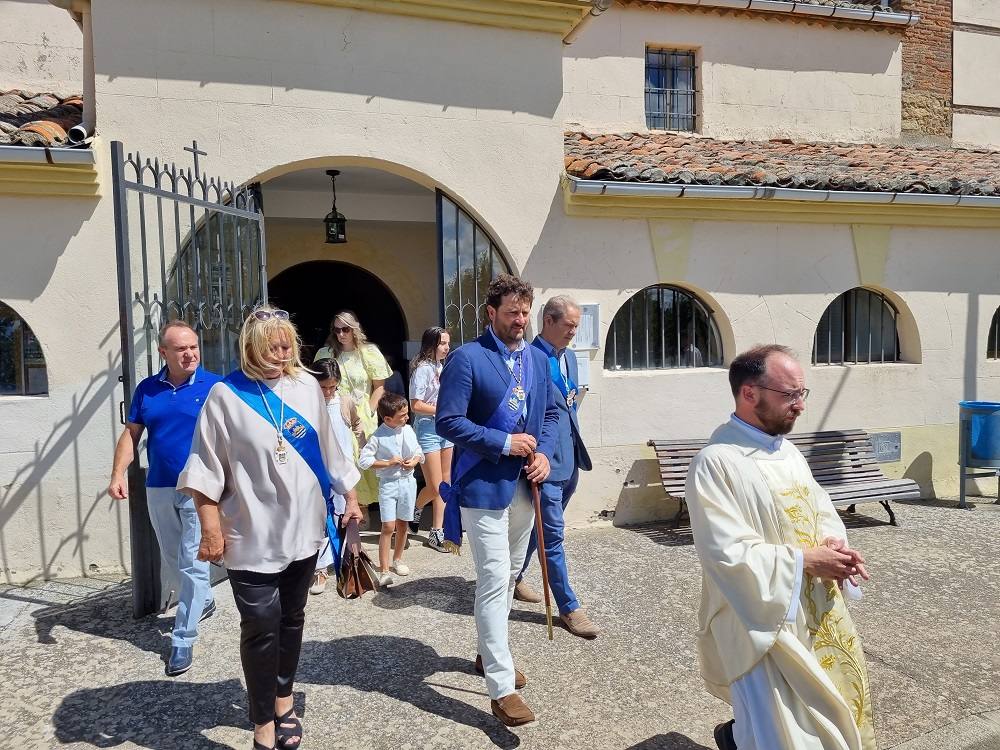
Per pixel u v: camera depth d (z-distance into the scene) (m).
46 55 7.15
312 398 3.29
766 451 2.75
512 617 4.68
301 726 3.40
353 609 4.77
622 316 6.87
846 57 9.86
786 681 2.57
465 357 3.53
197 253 5.09
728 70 9.34
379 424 5.75
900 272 7.55
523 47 6.23
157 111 5.33
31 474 5.22
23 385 5.38
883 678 3.97
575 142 7.55
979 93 10.55
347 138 5.78
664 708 3.63
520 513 3.71
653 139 8.42
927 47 10.27
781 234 7.10
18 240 5.13
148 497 4.11
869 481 6.86
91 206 5.24
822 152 8.59
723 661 2.70
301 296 9.79
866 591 5.18
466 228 6.33
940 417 7.80
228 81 5.48
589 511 6.64
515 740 3.35
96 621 4.54
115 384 5.32
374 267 8.98
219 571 5.14
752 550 2.55
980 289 7.86
